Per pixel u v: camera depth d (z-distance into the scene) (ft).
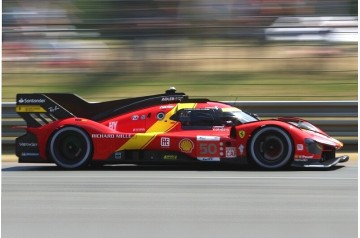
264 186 51.37
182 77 119.03
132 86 116.98
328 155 65.10
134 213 40.32
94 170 65.36
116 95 112.88
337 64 119.96
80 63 125.49
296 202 43.83
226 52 126.41
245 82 114.01
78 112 68.18
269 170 62.49
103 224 37.04
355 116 81.76
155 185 52.49
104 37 130.93
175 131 65.05
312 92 108.27
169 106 66.44
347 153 80.48
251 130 62.75
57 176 59.67
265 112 83.97
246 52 126.00
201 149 63.72
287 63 121.19
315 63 120.16
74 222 37.68
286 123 62.80
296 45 126.52
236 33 130.00
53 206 43.09
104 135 65.26
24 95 68.44
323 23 129.29
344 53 123.54
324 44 125.70
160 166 69.56
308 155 61.77
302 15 130.82
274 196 46.37
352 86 110.63
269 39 128.47
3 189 50.93
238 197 46.09
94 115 67.97
